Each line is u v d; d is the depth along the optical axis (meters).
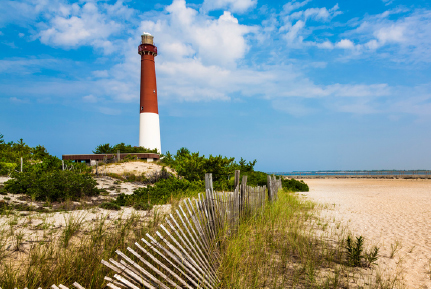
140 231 5.34
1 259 3.78
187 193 11.48
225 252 4.88
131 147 37.84
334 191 22.34
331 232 7.36
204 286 3.52
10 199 8.09
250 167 23.50
